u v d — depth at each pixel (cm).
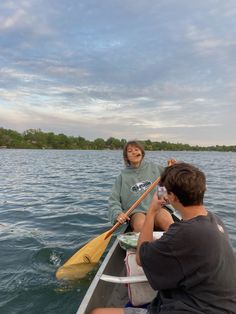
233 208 812
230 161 3866
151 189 398
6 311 324
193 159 4262
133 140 452
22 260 439
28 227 605
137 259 225
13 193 1028
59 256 455
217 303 179
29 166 2356
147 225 231
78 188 1146
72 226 611
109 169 2111
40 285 372
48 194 1006
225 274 182
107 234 403
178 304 185
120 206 421
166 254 189
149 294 253
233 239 536
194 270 183
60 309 329
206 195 1027
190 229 186
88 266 405
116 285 319
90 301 242
